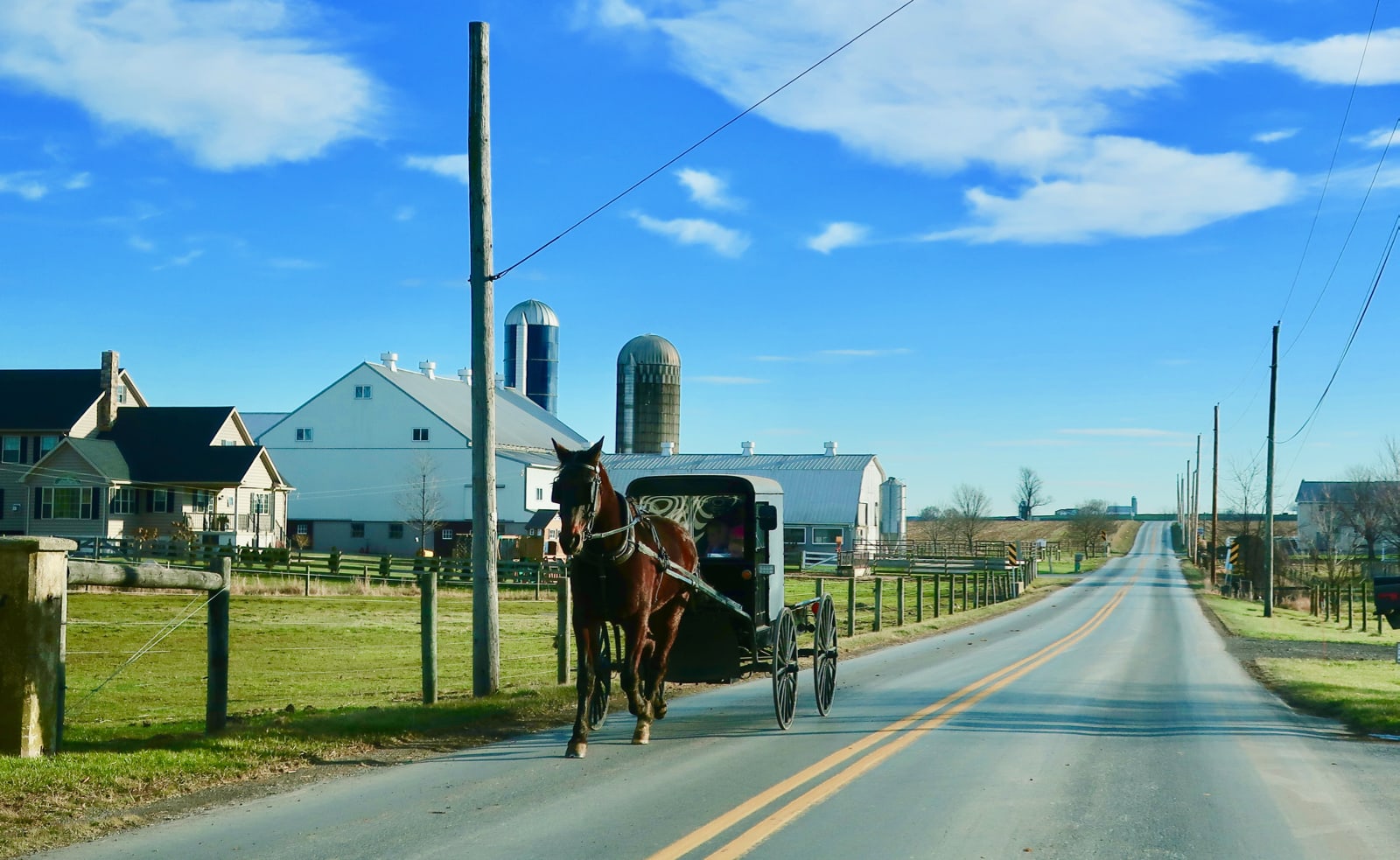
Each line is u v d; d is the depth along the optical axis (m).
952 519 146.00
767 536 13.02
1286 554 83.56
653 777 9.62
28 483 59.12
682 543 12.03
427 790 9.00
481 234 15.27
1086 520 156.38
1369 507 107.12
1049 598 56.41
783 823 7.97
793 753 10.88
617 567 10.59
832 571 73.38
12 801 8.05
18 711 9.27
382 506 77.56
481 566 15.13
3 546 9.37
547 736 11.84
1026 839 7.68
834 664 14.58
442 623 31.12
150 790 8.73
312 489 78.62
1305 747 12.20
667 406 93.31
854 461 88.50
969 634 31.56
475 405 15.24
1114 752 11.45
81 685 17.27
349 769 9.86
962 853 7.27
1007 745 11.64
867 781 9.54
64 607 9.69
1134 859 7.23
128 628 25.69
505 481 76.44
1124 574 90.44
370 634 27.23
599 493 10.43
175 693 16.58
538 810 8.30
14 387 63.19
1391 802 9.15
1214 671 21.81
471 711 12.84
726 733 12.18
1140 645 28.42
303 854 7.06
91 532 58.84
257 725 11.62
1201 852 7.45
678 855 7.10
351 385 78.56
